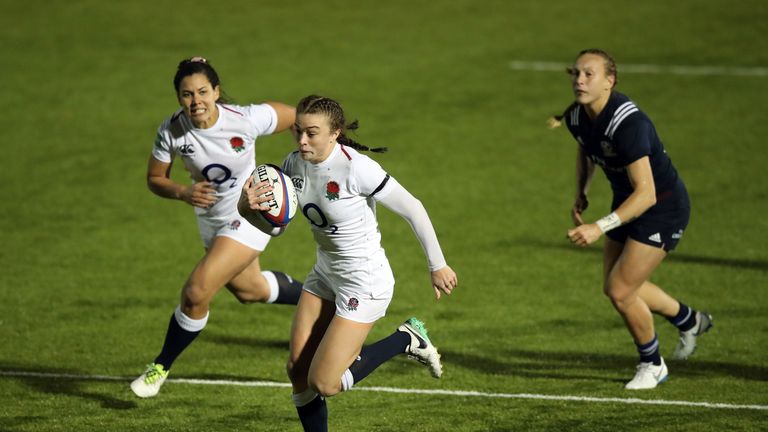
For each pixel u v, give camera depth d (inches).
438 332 1110.4
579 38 2471.7
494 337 1091.9
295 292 1025.5
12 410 877.2
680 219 907.4
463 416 861.8
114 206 1598.2
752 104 2021.4
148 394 881.5
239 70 2287.2
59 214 1557.6
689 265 1317.7
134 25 2620.6
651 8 2684.5
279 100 2090.3
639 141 863.1
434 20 2647.6
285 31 2571.4
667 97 2081.7
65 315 1163.9
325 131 689.0
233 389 943.7
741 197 1573.6
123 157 1818.4
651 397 904.3
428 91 2151.8
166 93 2156.7
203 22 2647.6
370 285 732.0
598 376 970.1
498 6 2755.9
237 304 1217.4
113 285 1273.4
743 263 1318.9
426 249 725.3
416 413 871.7
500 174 1723.7
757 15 2576.3
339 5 2792.8
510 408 881.5
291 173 728.3
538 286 1261.1
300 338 754.2
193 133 886.4
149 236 1471.5
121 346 1066.7
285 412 879.1
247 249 880.9
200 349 1066.7
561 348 1056.2
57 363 1012.5
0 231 1480.1
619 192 937.5
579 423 837.8
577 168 977.5
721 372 973.8
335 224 719.1
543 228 1486.2
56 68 2313.0
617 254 949.8
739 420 838.5
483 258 1366.9
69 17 2689.5
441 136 1905.8
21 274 1307.8
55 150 1847.9
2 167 1763.0
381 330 1121.4
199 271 869.8
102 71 2294.5
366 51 2416.3
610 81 874.1
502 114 2017.7
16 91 2166.6
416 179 1702.8
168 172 917.2
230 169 909.2
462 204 1592.0
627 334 1097.4
